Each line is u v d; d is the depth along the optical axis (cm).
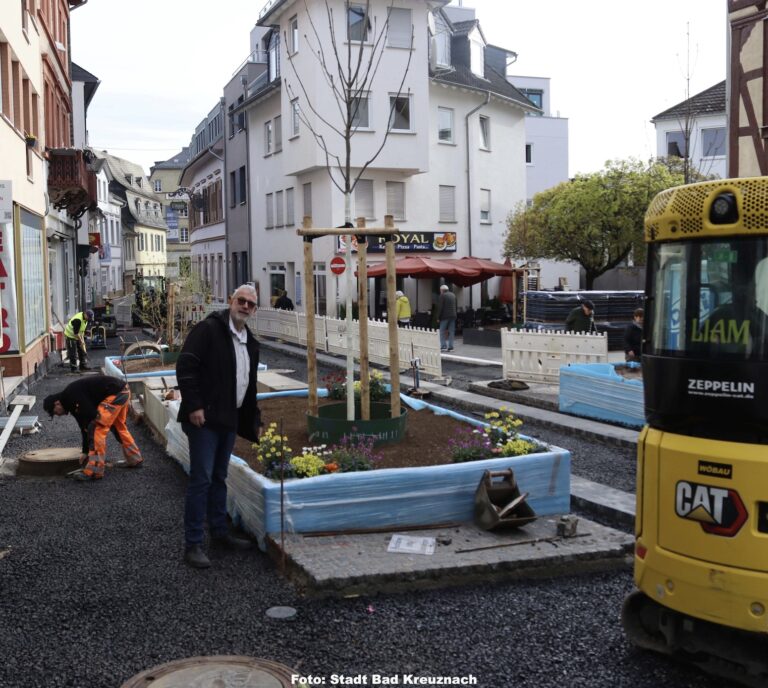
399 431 860
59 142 3034
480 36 3694
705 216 445
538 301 2511
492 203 3597
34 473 948
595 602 573
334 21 2864
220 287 4831
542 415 1317
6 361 1614
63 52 3167
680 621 472
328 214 3034
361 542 649
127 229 7825
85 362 2081
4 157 1628
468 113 3400
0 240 1544
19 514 788
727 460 422
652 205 490
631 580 615
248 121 3894
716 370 431
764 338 423
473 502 711
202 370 647
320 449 787
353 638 512
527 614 552
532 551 636
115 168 8100
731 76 1789
